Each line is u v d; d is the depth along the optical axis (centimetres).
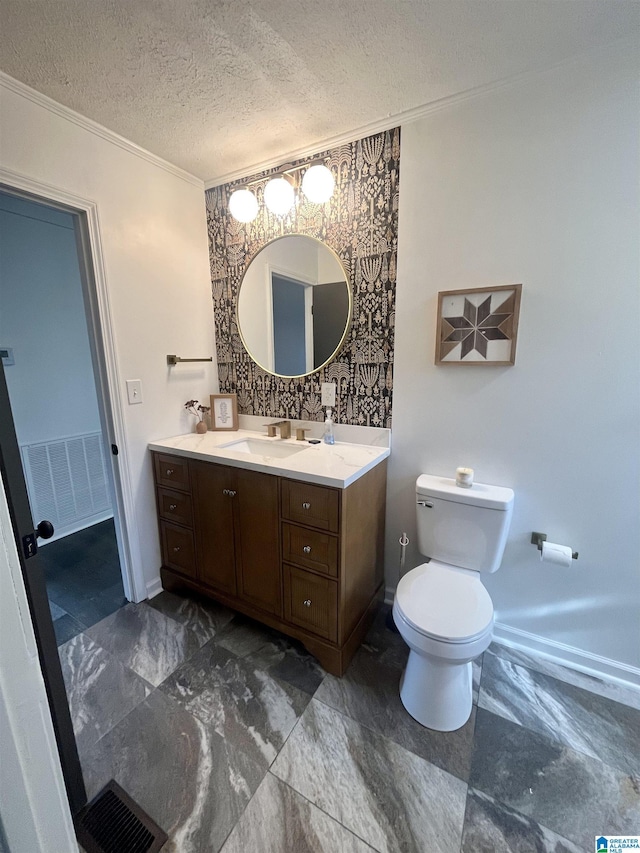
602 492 143
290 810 107
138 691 145
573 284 136
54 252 255
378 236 169
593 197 129
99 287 167
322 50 121
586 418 141
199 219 213
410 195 159
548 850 98
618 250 128
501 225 144
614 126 123
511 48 121
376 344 178
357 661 160
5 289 234
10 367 239
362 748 124
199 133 166
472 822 104
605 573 148
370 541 172
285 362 205
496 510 149
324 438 193
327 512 143
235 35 114
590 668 155
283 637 174
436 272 159
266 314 207
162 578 210
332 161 174
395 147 159
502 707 140
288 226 192
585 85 125
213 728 131
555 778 115
